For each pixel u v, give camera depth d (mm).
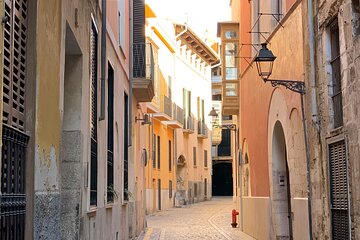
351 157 8867
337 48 10086
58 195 7164
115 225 14414
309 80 11133
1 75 4574
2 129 4859
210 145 59562
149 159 37375
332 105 10078
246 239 19641
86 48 9805
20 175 5590
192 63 52000
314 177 10945
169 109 41344
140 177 23516
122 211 16453
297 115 13164
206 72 57594
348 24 8883
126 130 18688
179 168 49656
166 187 43344
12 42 5320
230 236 21219
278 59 15102
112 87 14141
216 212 38656
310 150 11180
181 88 47406
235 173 26922
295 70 13117
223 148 63750
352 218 8844
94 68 11359
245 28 21359
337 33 10109
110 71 14156
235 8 26000
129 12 19312
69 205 8930
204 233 22922
